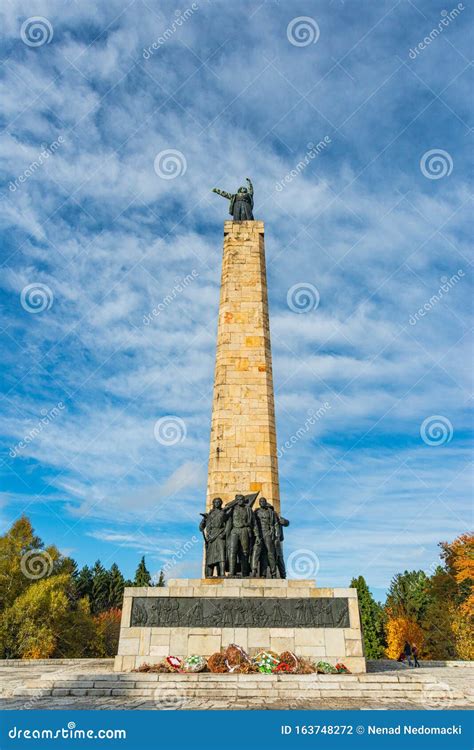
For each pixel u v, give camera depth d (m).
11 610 44.12
